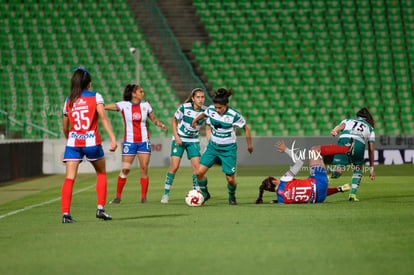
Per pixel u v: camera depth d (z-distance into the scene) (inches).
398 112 4114.2
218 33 4596.5
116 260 818.8
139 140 1619.1
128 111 1605.6
